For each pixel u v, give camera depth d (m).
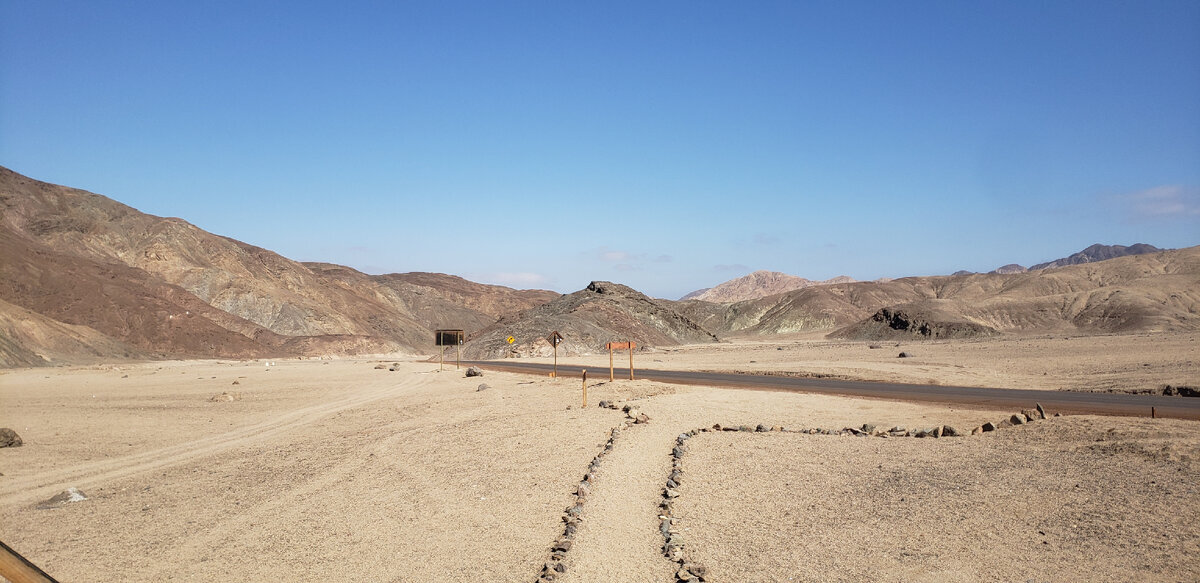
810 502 14.94
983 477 16.09
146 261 154.50
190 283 152.75
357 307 190.88
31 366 85.88
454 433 26.03
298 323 156.38
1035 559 11.36
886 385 39.56
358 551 13.14
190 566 12.73
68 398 45.94
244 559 12.98
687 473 17.67
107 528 15.34
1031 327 153.38
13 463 23.47
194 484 19.55
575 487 16.81
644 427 24.67
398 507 15.98
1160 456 16.67
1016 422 22.64
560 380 48.81
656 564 11.65
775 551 12.15
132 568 12.71
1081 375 42.44
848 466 17.97
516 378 52.94
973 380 41.38
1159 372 40.09
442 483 18.03
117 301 125.25
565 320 103.31
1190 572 10.52
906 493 15.20
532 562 12.10
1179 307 149.75
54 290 120.56
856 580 10.80
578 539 12.96
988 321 158.50
